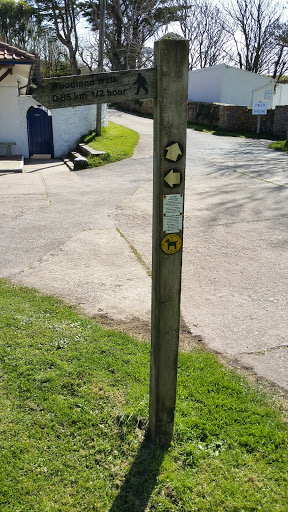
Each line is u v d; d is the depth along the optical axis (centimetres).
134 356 382
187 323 459
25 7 3653
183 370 368
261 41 3819
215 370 368
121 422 301
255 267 593
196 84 2866
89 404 318
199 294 521
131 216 822
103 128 1844
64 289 530
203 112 2405
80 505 243
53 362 367
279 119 1945
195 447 280
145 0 3238
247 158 1402
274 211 830
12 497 246
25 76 1675
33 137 1645
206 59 4409
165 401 280
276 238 693
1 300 490
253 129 2123
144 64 3350
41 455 274
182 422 300
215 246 665
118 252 649
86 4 3153
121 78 242
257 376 368
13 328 424
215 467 266
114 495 248
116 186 1079
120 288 536
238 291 528
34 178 1206
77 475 261
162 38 231
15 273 575
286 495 247
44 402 319
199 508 240
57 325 434
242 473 262
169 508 240
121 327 445
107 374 354
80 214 839
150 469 264
